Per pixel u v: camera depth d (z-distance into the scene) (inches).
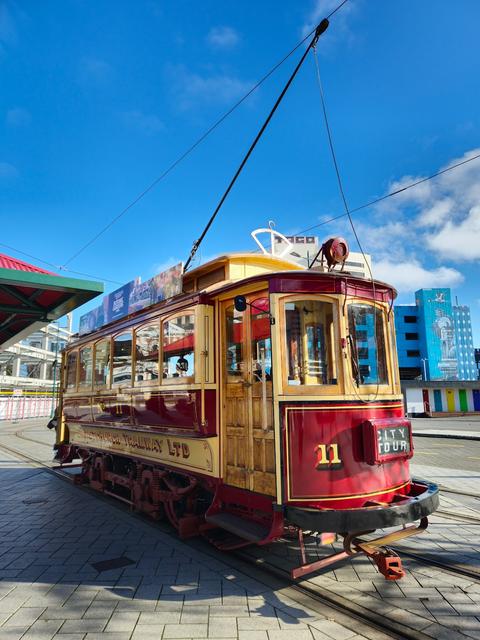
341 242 204.4
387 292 204.5
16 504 311.1
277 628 138.7
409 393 1405.0
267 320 188.4
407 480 189.0
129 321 291.1
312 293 183.6
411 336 2741.1
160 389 242.8
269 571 183.9
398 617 144.6
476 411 1413.6
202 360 210.8
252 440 189.6
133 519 269.1
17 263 259.6
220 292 207.9
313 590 165.3
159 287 259.0
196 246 283.6
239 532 176.2
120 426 287.3
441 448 595.5
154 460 256.5
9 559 201.3
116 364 305.4
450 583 170.2
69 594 163.8
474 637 133.0
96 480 349.4
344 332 182.4
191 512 232.8
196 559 199.3
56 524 259.0
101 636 134.3
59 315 305.7
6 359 1857.8
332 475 166.9
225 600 158.1
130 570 186.7
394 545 211.3
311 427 169.3
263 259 227.5
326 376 182.5
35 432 1026.1
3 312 290.2
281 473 167.8
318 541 186.9
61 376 441.1
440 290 2704.2
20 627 140.0
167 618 145.1
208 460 209.0
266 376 185.2
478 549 205.6
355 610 149.5
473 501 296.0
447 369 2600.9
